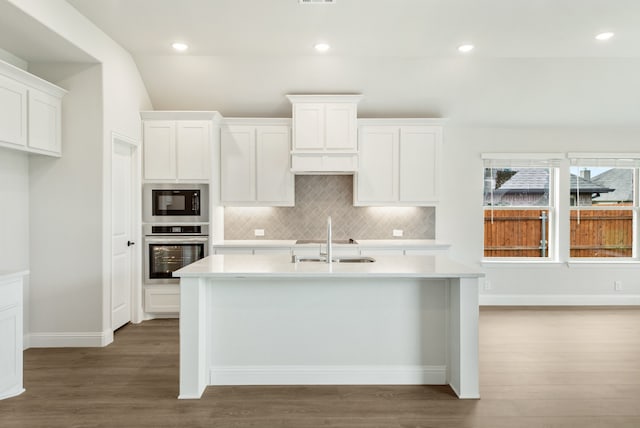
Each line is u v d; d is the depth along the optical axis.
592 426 2.54
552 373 3.38
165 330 4.62
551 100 5.36
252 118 5.36
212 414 2.68
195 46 4.43
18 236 3.89
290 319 3.15
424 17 3.71
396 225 5.86
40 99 3.71
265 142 5.39
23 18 3.09
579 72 4.96
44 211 4.03
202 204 5.12
